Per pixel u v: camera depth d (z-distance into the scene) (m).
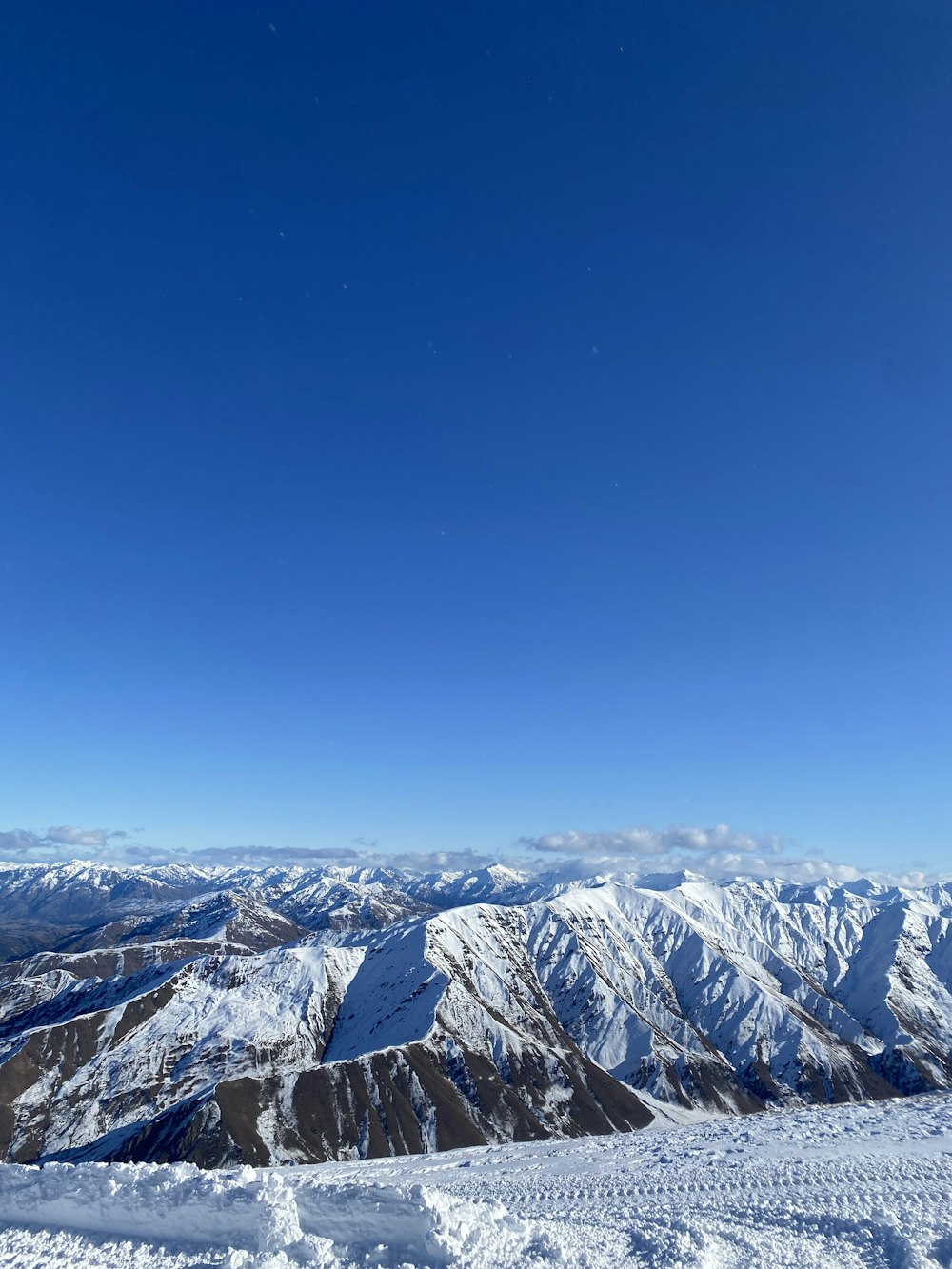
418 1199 27.19
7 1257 25.20
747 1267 29.95
